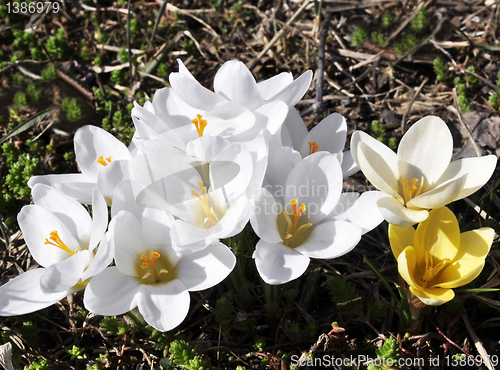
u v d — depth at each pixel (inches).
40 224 13.5
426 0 22.9
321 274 15.8
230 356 14.5
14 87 20.2
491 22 22.2
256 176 12.9
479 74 20.8
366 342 14.6
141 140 13.4
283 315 14.8
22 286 13.2
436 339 14.7
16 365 14.4
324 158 13.1
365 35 22.0
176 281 12.9
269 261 12.7
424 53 21.5
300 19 23.8
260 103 14.4
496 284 14.4
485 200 17.0
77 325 15.3
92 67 22.2
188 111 14.7
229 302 14.3
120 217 12.8
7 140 19.5
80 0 25.1
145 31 23.6
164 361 14.3
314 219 13.4
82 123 19.8
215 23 24.4
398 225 12.9
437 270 13.2
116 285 12.9
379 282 15.3
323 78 19.8
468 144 18.4
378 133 18.6
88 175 14.5
